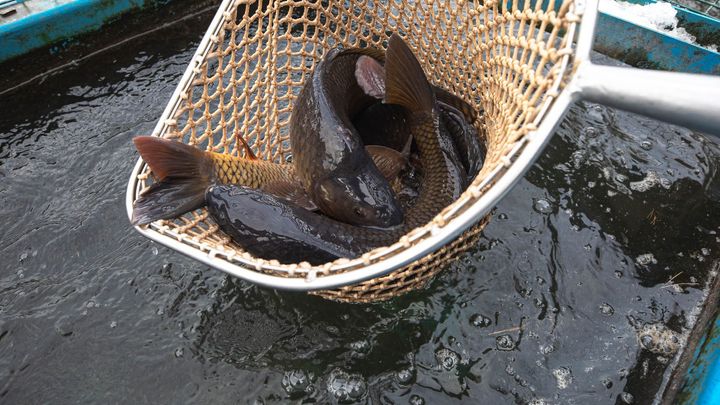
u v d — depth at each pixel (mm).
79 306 788
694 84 348
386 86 741
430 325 744
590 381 676
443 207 692
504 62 637
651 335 711
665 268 779
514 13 602
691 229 821
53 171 985
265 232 641
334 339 740
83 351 739
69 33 1166
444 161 740
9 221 907
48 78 1170
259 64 805
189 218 801
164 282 811
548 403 661
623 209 850
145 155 611
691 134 937
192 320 766
